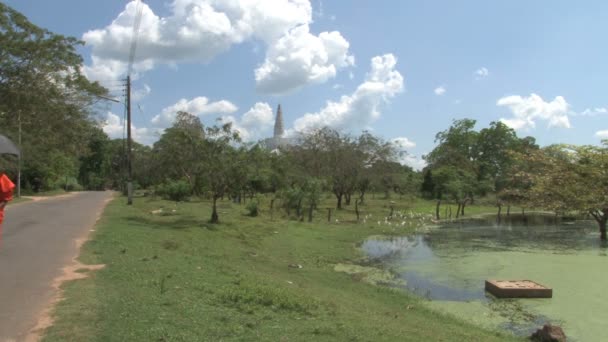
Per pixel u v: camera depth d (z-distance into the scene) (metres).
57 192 48.66
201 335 5.90
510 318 10.49
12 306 6.71
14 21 29.30
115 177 83.75
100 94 35.84
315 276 13.66
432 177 62.88
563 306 11.52
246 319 6.85
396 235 26.78
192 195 40.91
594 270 16.27
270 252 17.41
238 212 30.05
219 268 11.02
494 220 38.81
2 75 29.94
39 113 32.78
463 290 13.27
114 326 5.90
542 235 27.53
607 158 24.81
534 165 32.56
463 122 74.12
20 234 13.91
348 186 46.25
